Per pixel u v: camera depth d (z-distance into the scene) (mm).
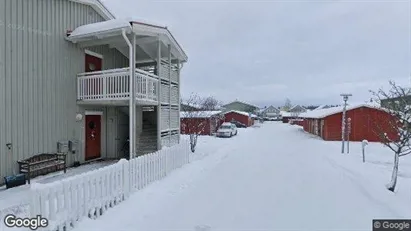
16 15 8023
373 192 6676
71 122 10156
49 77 9180
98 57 11781
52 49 9328
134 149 9414
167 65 12531
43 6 9008
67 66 9977
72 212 4410
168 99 12539
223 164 10797
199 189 6941
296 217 5051
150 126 14484
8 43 7770
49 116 9156
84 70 10867
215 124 29922
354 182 7773
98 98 9961
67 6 10109
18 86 8055
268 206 5660
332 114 23000
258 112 86000
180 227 4559
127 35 10062
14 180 7418
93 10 11695
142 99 9883
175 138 13688
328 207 5613
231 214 5184
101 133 12055
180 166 10156
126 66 13961
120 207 5465
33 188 3822
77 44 10477
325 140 22656
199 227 4566
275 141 21469
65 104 9867
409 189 7145
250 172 9180
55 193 4090
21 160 8094
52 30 9344
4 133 7621
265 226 4629
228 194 6504
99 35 9586
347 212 5320
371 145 18828
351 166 10258
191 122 24062
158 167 8031
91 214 4863
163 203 5793
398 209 5430
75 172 9195
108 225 4586
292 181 7879
